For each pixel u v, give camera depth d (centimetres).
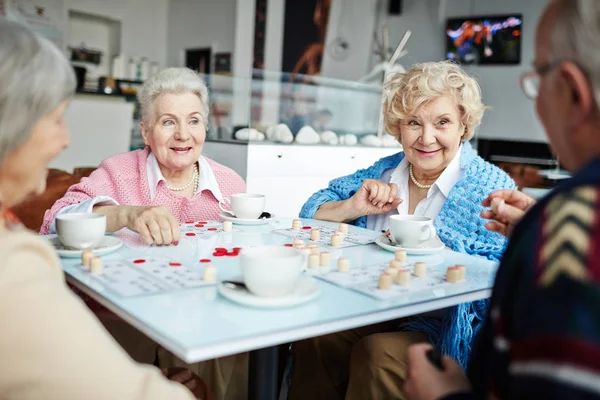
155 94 168
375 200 166
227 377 150
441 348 127
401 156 187
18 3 643
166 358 146
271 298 88
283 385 171
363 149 418
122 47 755
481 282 108
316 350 157
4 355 64
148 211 131
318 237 141
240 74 712
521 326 51
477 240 154
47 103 76
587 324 47
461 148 172
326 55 717
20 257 68
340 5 701
